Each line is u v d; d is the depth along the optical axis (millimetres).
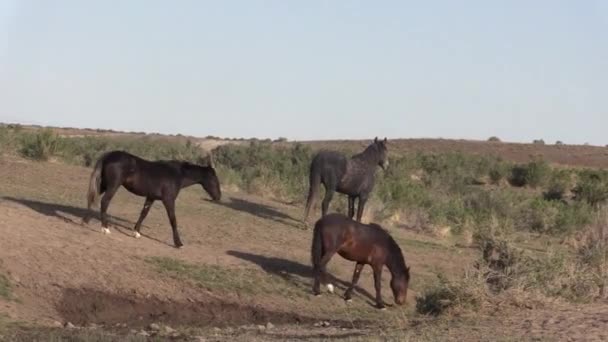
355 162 21469
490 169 55031
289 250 19594
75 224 17766
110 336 12234
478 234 23938
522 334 11312
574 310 13375
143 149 47438
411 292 17672
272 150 52875
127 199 22562
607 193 41906
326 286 16719
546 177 52500
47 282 14523
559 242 27438
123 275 15391
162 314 14711
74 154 33531
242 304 15453
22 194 20891
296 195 28938
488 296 13898
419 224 26969
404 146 82000
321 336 12773
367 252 16094
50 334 12055
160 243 17969
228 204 24609
